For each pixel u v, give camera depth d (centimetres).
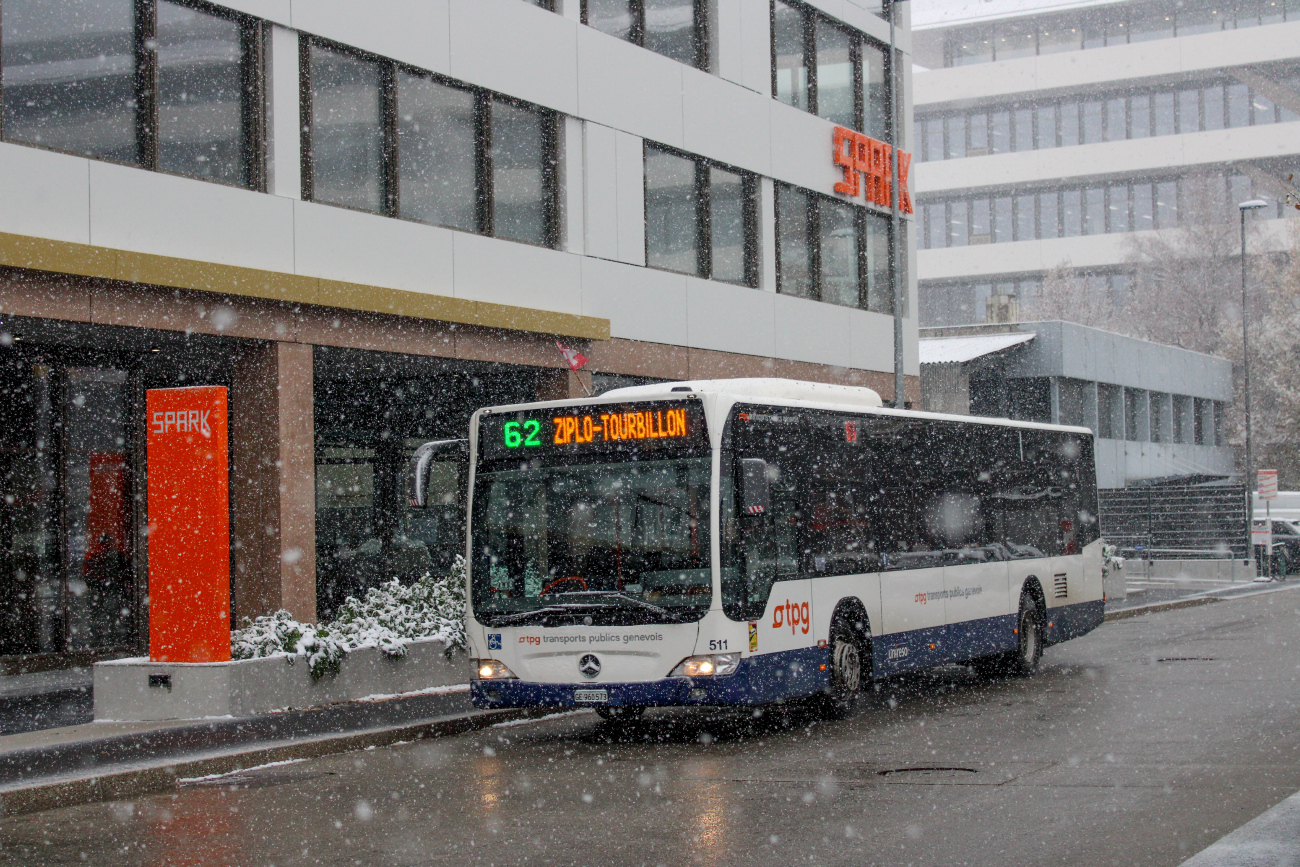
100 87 1684
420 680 1662
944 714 1480
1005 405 4816
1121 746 1187
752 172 2783
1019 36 9712
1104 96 9412
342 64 1966
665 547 1295
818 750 1235
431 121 2097
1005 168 9512
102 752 1218
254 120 1847
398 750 1321
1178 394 5912
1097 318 8775
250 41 1853
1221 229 8288
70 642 1970
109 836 933
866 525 1560
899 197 3288
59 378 1961
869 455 1584
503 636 1329
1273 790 969
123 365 2041
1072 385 4888
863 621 1528
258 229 1827
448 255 2092
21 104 1602
